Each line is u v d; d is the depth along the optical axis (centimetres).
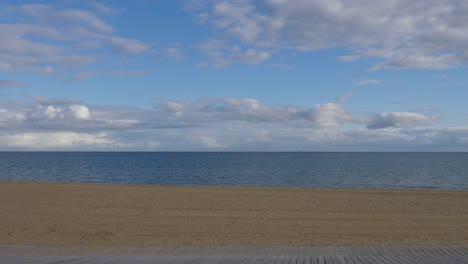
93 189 2048
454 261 655
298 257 676
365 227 1109
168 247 772
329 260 658
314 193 1888
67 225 1141
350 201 1611
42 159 9438
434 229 1086
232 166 5866
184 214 1306
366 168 5306
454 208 1446
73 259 674
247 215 1287
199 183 3225
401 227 1110
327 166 5841
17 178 3728
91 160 8675
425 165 6194
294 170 4866
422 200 1655
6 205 1509
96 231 1064
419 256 687
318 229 1081
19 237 1000
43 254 719
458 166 5869
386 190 2056
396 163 6956
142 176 3994
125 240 962
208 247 767
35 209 1416
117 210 1388
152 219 1223
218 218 1237
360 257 677
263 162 7381
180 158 10162
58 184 2350
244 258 672
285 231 1055
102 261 659
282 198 1698
